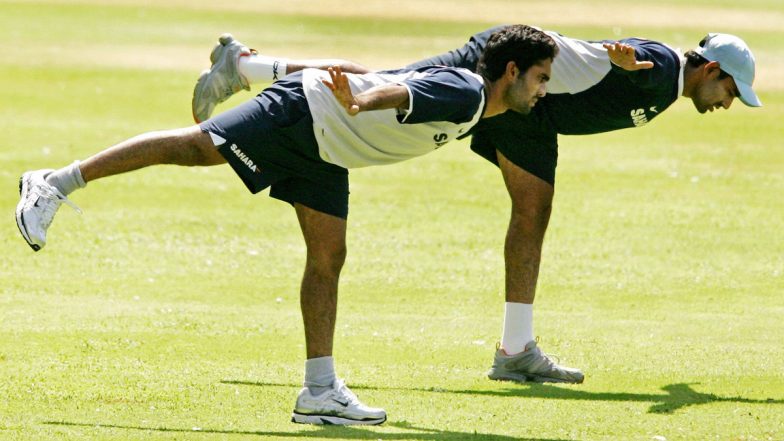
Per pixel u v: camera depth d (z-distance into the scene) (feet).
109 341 96.63
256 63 89.56
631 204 168.45
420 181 182.50
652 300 119.96
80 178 75.20
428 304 116.78
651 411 79.92
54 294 114.52
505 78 75.00
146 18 377.71
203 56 304.30
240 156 74.69
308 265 77.00
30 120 216.74
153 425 72.90
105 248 136.26
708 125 234.99
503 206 167.53
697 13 430.20
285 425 74.33
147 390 81.66
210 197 166.20
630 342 102.47
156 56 301.43
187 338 99.09
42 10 385.91
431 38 355.97
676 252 141.69
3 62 280.92
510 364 88.94
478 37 88.07
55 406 76.64
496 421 76.48
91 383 82.94
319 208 76.23
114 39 330.54
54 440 68.64
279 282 124.77
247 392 82.33
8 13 375.86
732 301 119.96
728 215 162.61
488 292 122.42
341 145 74.49
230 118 74.74
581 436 73.10
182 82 265.13
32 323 101.86
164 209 157.69
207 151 74.95
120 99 242.58
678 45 346.13
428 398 82.64
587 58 87.81
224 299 116.06
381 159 76.13
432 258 137.08
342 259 77.10
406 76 74.84
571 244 144.87
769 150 211.61
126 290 118.11
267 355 94.38
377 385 86.22
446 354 97.19
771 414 79.51
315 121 73.72
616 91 88.02
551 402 82.28
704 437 73.41
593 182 183.11
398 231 150.51
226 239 143.74
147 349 94.58
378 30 372.79
